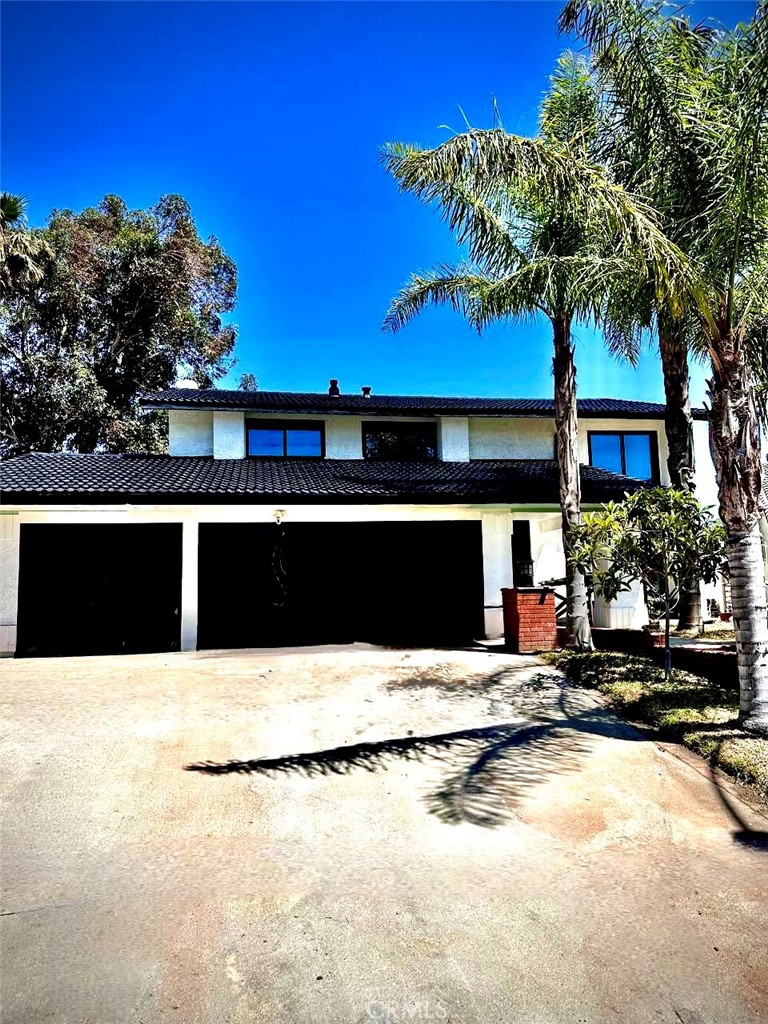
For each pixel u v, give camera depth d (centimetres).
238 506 1360
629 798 527
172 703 860
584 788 550
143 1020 277
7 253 2377
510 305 1167
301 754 648
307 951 326
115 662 1227
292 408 1748
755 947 328
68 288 3025
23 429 2945
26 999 289
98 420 3005
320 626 1546
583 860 428
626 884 395
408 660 1177
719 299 702
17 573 1355
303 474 1591
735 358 704
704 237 711
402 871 414
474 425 1948
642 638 1120
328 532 1584
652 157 743
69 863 427
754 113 634
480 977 306
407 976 306
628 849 443
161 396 1842
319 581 1566
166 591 1444
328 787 561
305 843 458
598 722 742
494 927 348
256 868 420
